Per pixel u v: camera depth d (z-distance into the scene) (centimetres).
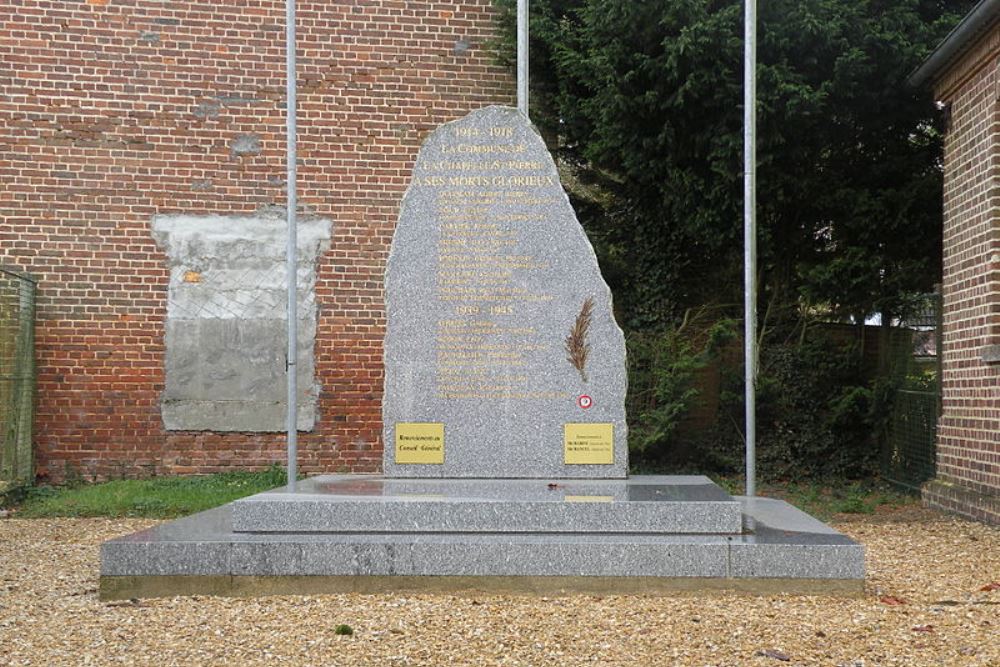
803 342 1320
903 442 1227
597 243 1311
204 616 564
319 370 1230
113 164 1211
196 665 480
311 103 1239
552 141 1331
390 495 676
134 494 1092
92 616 575
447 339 770
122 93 1215
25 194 1196
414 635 521
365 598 599
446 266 773
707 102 1159
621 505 646
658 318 1317
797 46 1158
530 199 776
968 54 1029
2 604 623
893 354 1267
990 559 780
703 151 1211
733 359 1303
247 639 518
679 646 503
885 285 1228
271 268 1229
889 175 1288
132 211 1212
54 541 893
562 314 770
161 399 1212
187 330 1216
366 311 1238
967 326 1043
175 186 1219
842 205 1241
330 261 1235
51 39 1205
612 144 1222
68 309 1201
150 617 565
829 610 574
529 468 765
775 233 1310
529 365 769
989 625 551
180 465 1213
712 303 1327
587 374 766
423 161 780
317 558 618
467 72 1268
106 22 1214
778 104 1145
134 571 620
